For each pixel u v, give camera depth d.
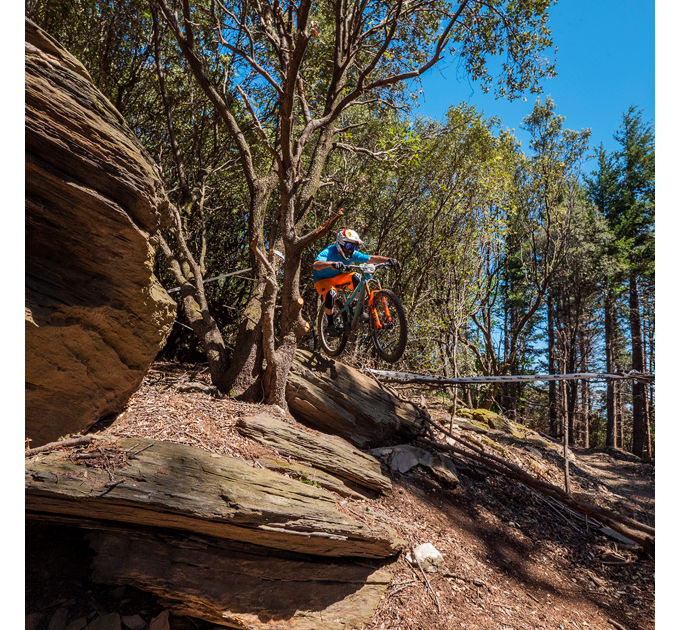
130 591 2.95
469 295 10.67
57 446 2.90
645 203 21.94
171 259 6.24
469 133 10.90
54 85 2.66
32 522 2.96
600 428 28.08
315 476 4.12
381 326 5.30
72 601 2.75
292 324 5.48
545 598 4.76
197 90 9.30
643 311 21.28
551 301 23.25
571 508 6.86
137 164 3.12
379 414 6.30
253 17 7.20
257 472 3.37
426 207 11.36
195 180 9.61
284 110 5.18
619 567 5.97
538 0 6.98
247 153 6.71
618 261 21.42
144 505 2.69
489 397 12.26
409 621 3.61
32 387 2.93
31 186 2.72
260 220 6.61
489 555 5.09
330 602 3.41
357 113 11.25
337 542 3.46
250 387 5.14
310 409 5.64
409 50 8.42
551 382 23.14
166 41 8.68
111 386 3.49
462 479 6.62
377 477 4.85
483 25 7.56
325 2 8.44
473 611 4.02
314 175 7.11
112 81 8.56
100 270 3.19
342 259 5.65
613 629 4.59
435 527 5.00
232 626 2.96
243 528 2.99
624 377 7.62
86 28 7.95
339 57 6.98
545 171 16.20
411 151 8.47
